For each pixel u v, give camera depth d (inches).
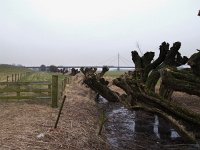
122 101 556.4
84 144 399.5
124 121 619.5
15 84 634.8
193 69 378.0
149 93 440.8
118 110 764.0
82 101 784.3
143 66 560.4
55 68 3454.7
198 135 406.9
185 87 378.3
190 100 901.2
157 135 508.7
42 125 447.2
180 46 524.1
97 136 452.1
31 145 360.5
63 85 901.8
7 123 453.4
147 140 473.7
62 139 397.1
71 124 479.5
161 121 627.8
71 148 375.6
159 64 545.3
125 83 518.0
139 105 469.7
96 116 642.2
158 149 428.1
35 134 400.8
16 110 555.2
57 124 459.2
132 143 454.0
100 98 1008.2
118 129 541.6
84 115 602.2
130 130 540.7
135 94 471.8
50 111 560.1
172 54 527.2
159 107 434.9
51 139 390.3
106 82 877.2
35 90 641.0
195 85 375.9
